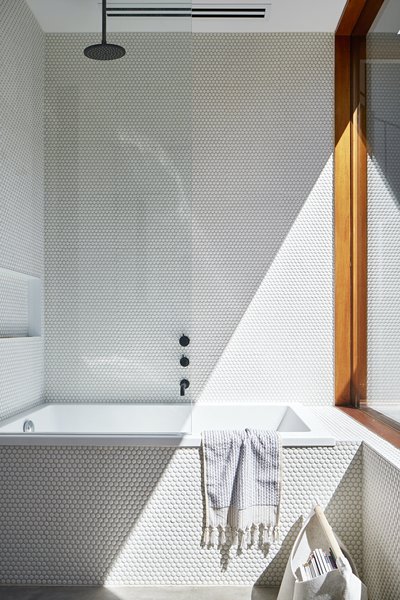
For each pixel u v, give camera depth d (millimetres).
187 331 2984
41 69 3084
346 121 3885
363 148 3633
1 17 3160
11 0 3131
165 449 2793
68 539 2779
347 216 3881
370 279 3465
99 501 2783
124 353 2986
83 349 3004
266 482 2762
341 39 3889
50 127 3072
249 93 3916
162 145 3027
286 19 3719
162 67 3039
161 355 2973
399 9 2846
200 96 3922
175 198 3016
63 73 3076
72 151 3061
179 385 2945
